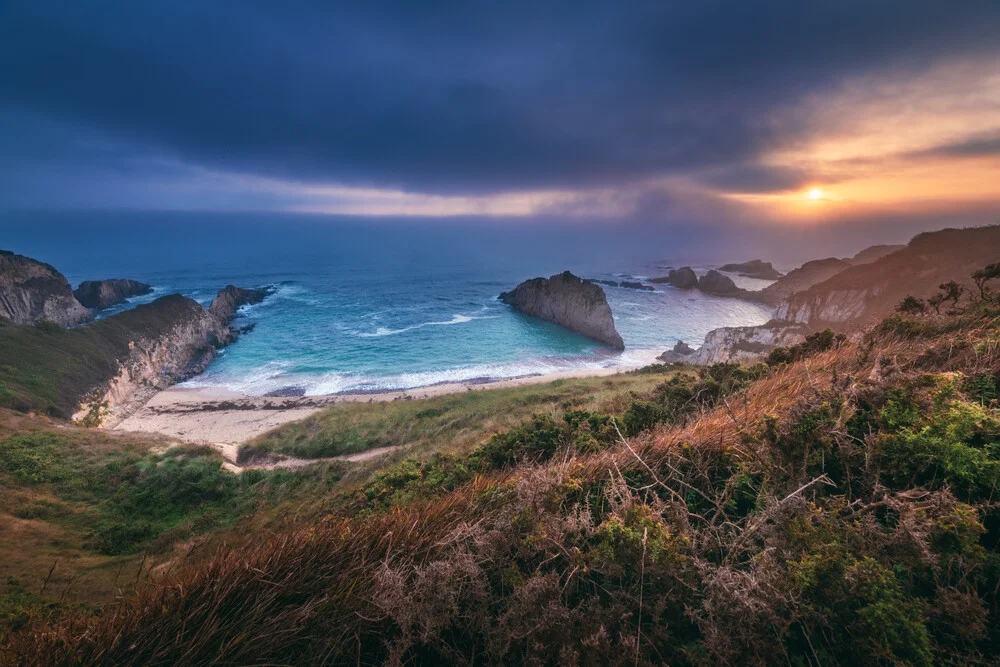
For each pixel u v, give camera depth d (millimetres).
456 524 2732
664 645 2062
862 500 2695
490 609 2314
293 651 2061
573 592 2412
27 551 11711
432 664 2164
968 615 1889
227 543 2637
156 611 2027
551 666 2066
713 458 3248
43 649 1858
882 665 1908
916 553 2131
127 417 43125
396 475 6965
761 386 5105
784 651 1925
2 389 35625
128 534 13391
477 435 16141
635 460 3393
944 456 2627
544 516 2680
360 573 2289
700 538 2477
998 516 2412
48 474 18266
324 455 22203
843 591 2004
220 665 1913
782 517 2387
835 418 3145
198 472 18172
